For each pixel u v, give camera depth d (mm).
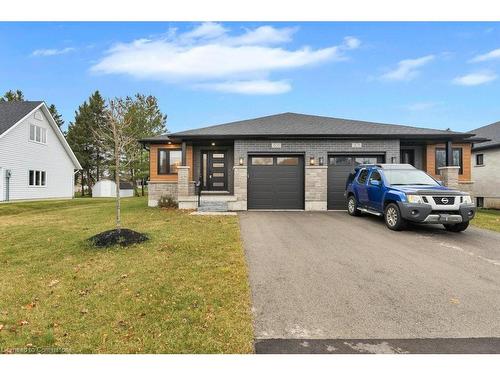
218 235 7773
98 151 40656
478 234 8141
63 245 6930
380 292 4316
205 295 4180
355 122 15672
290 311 3746
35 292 4367
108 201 21281
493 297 4156
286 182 13617
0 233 8406
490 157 18641
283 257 5984
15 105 21469
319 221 10125
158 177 15938
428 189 8477
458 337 3205
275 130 13750
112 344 3064
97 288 4473
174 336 3189
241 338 3158
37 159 21906
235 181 13383
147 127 32031
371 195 10016
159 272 5086
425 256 6082
